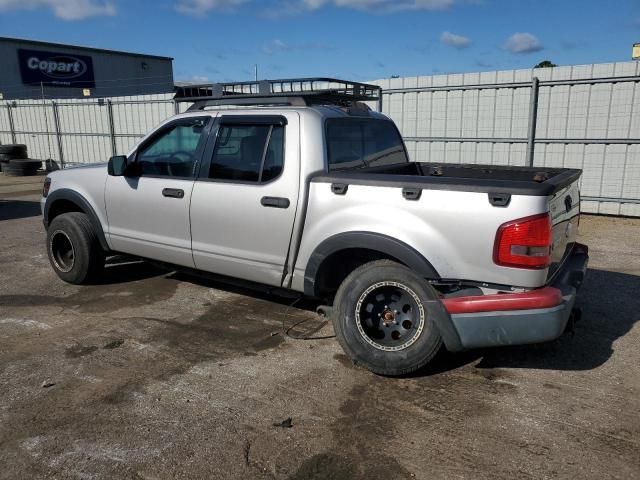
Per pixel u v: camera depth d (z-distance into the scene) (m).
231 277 4.75
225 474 2.80
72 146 19.36
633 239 8.19
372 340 3.77
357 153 4.63
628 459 2.91
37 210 11.25
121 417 3.32
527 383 3.73
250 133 4.41
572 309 3.82
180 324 4.78
